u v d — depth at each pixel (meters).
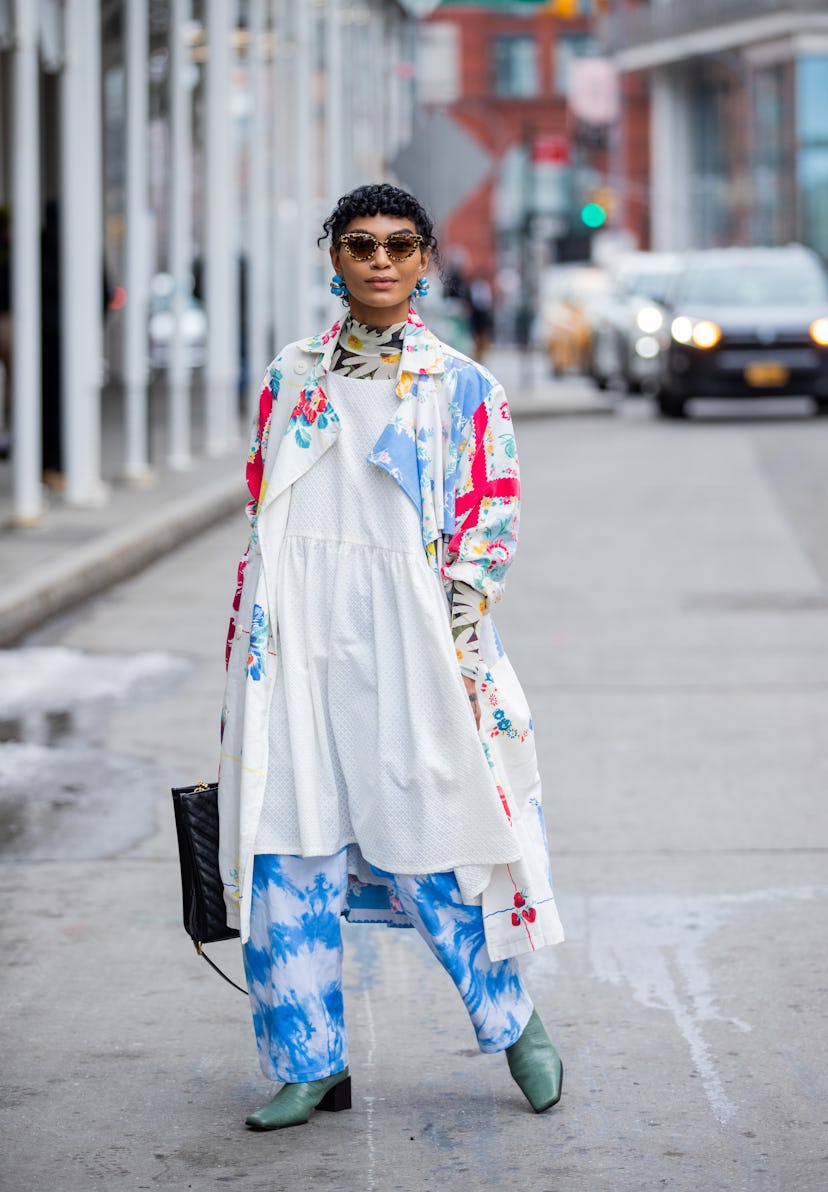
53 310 16.84
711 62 67.75
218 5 20.22
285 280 28.95
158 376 35.88
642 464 21.14
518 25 95.19
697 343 26.91
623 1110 4.70
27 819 7.44
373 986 5.67
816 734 8.84
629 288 34.00
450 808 4.41
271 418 4.53
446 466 4.44
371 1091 4.85
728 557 14.37
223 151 20.75
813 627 11.55
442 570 4.44
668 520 16.45
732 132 67.88
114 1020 5.38
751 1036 5.21
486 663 4.52
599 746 8.62
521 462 21.61
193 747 8.60
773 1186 4.25
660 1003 5.48
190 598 12.81
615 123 73.69
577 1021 5.34
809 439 23.78
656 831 7.24
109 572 13.23
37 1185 4.29
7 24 13.78
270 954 4.50
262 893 4.48
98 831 7.28
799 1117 4.64
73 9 15.06
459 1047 5.17
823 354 26.78
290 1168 4.37
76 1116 4.70
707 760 8.34
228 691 4.55
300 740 4.42
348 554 4.43
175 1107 4.75
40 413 17.08
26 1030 5.30
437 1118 4.66
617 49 72.00
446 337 34.22
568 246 58.56
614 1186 4.25
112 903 6.43
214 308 20.94
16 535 14.10
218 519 16.86
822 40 62.50
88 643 11.16
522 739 4.54
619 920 6.23
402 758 4.41
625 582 13.26
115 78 31.41
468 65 95.19
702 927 6.15
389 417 4.43
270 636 4.46
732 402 32.09
